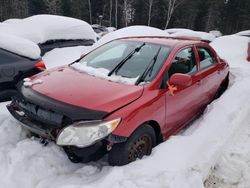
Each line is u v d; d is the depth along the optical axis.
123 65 3.93
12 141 3.62
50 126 3.05
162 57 3.95
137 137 3.21
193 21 46.53
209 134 3.96
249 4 50.03
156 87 3.56
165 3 41.62
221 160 3.74
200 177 3.04
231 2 52.97
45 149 3.31
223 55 12.05
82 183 2.91
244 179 3.45
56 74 3.79
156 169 3.09
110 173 2.94
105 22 44.50
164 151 3.37
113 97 3.15
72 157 3.10
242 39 14.10
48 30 8.05
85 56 4.56
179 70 4.10
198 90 4.52
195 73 4.48
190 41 4.70
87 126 2.87
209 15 46.22
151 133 3.44
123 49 4.32
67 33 8.40
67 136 2.89
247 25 50.03
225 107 4.83
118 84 3.47
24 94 3.38
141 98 3.30
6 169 3.05
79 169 3.17
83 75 3.72
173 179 2.96
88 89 3.29
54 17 8.69
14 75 4.89
